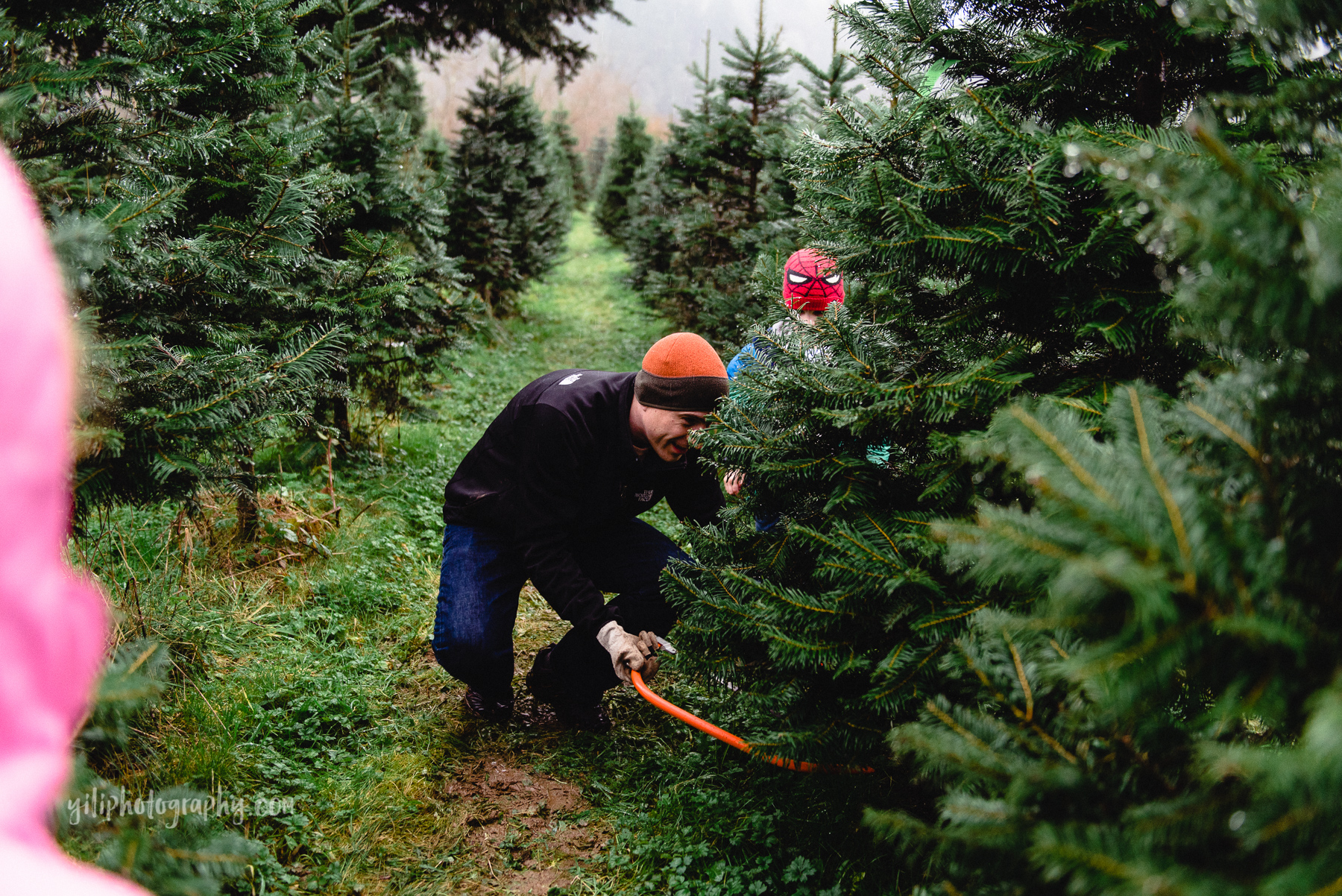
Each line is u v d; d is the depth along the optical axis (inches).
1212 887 33.4
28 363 19.1
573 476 109.7
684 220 378.0
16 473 18.9
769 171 304.2
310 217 147.6
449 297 280.5
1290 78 64.7
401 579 158.1
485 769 108.4
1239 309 41.5
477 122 465.4
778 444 84.8
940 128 74.7
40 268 19.9
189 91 114.0
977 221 74.4
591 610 107.1
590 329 483.8
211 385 85.7
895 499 83.0
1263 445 44.7
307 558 157.3
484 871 90.7
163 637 109.2
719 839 94.0
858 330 85.0
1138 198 60.4
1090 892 38.3
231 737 99.7
